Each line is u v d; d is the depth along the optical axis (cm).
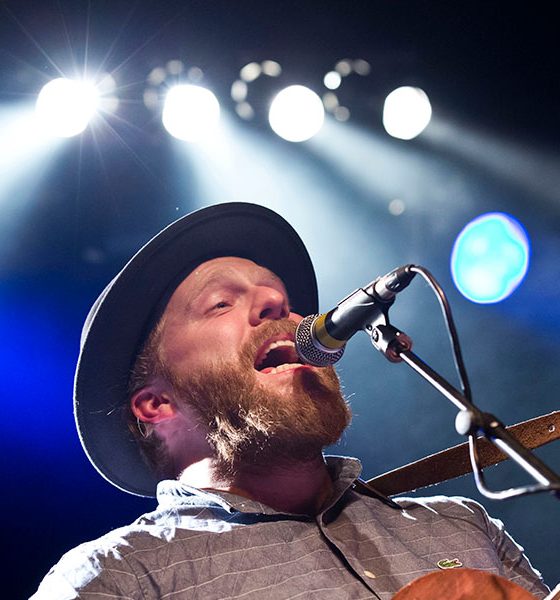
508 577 251
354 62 496
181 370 259
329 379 254
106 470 278
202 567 217
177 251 272
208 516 235
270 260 292
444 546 240
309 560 222
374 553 229
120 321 269
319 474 250
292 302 297
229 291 266
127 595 211
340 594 216
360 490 259
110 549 221
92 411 271
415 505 255
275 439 241
